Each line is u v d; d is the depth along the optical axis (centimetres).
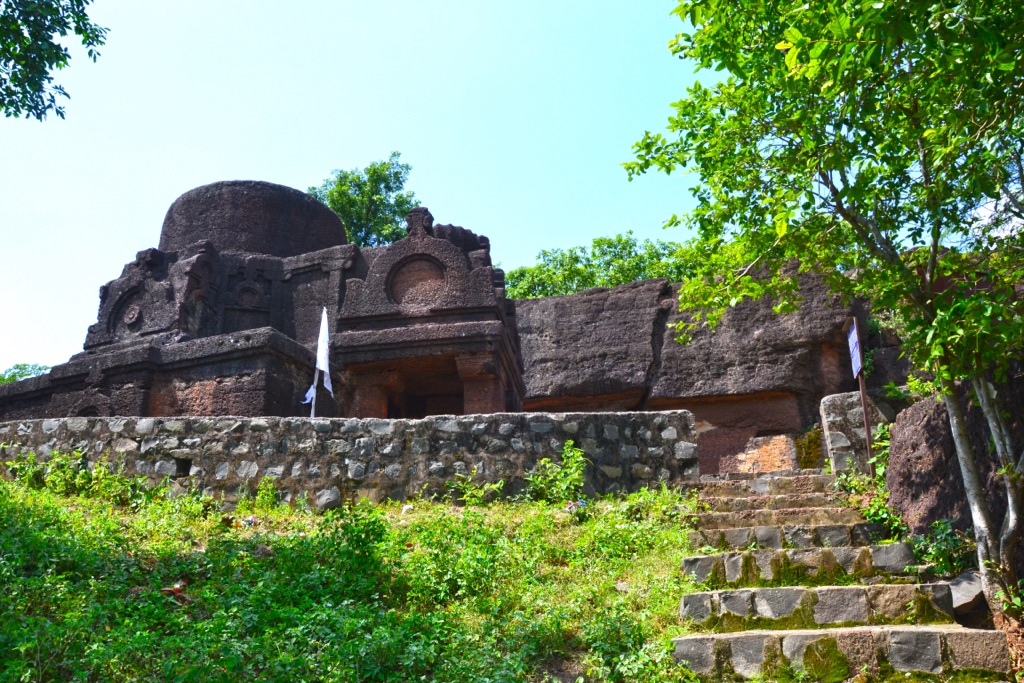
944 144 548
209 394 1236
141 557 636
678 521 717
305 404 1279
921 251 649
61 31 947
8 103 940
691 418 877
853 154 582
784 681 467
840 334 1577
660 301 1759
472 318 1335
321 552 637
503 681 452
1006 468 512
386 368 1333
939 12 436
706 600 534
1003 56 432
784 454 1536
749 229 693
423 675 464
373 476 837
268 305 1557
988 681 448
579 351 1759
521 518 754
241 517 778
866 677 460
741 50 671
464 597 586
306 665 450
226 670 435
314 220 1767
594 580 609
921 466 676
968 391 613
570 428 860
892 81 544
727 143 678
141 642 450
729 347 1652
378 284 1391
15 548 590
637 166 716
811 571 568
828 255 677
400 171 2677
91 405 1295
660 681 468
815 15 501
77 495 833
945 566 572
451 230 1484
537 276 2478
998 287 548
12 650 452
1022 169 573
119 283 1561
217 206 1694
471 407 1258
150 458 859
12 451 896
